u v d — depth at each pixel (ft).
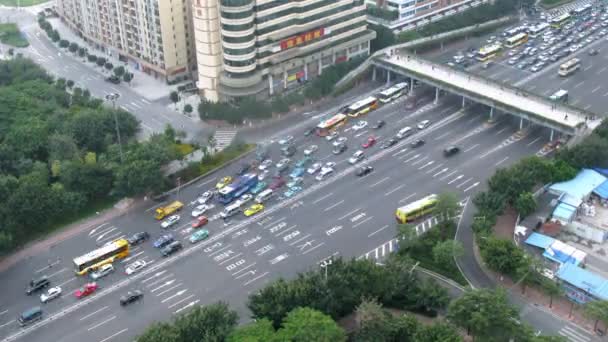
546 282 497.46
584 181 629.10
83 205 625.41
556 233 579.48
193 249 581.94
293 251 573.33
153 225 616.80
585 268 539.29
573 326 483.92
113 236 602.03
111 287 540.52
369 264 495.82
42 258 574.56
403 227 553.64
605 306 465.06
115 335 492.13
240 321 496.64
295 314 443.73
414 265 523.29
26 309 519.60
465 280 528.22
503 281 526.98
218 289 533.55
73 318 510.58
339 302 475.72
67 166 637.71
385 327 447.01
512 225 590.96
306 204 636.89
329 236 590.55
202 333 444.14
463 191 643.86
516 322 449.06
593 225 589.73
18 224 581.94
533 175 611.06
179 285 540.11
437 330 438.40
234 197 646.74
